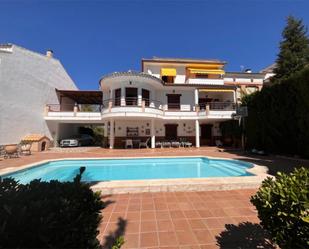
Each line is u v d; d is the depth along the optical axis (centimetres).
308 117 1145
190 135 2416
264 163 1078
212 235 366
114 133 2241
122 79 1975
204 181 671
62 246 155
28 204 168
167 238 358
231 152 1661
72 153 1641
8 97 1769
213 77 2755
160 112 2080
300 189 233
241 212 470
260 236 360
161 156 1437
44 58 2258
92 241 188
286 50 2750
